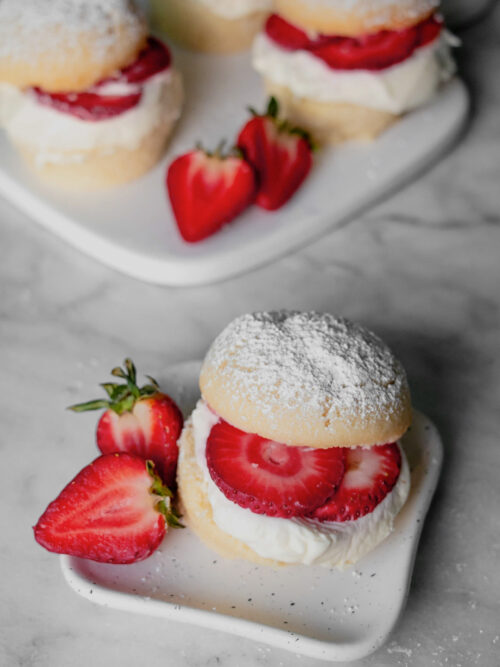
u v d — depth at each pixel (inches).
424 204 21.6
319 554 14.6
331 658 14.0
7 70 19.9
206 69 24.0
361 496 14.8
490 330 19.2
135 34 20.3
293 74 21.0
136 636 14.9
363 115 21.2
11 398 18.2
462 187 21.9
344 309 19.6
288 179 20.7
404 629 14.9
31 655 14.8
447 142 22.1
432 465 16.1
